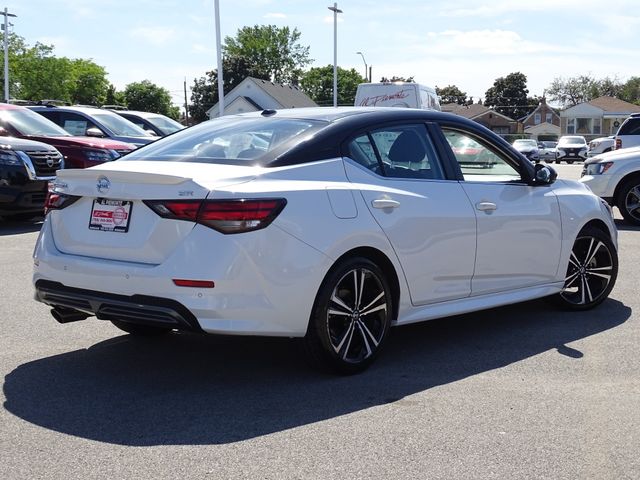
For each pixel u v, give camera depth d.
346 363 4.54
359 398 4.22
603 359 5.00
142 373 4.65
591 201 6.30
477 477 3.25
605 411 4.05
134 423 3.84
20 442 3.58
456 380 4.55
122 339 5.42
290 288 4.14
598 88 129.75
